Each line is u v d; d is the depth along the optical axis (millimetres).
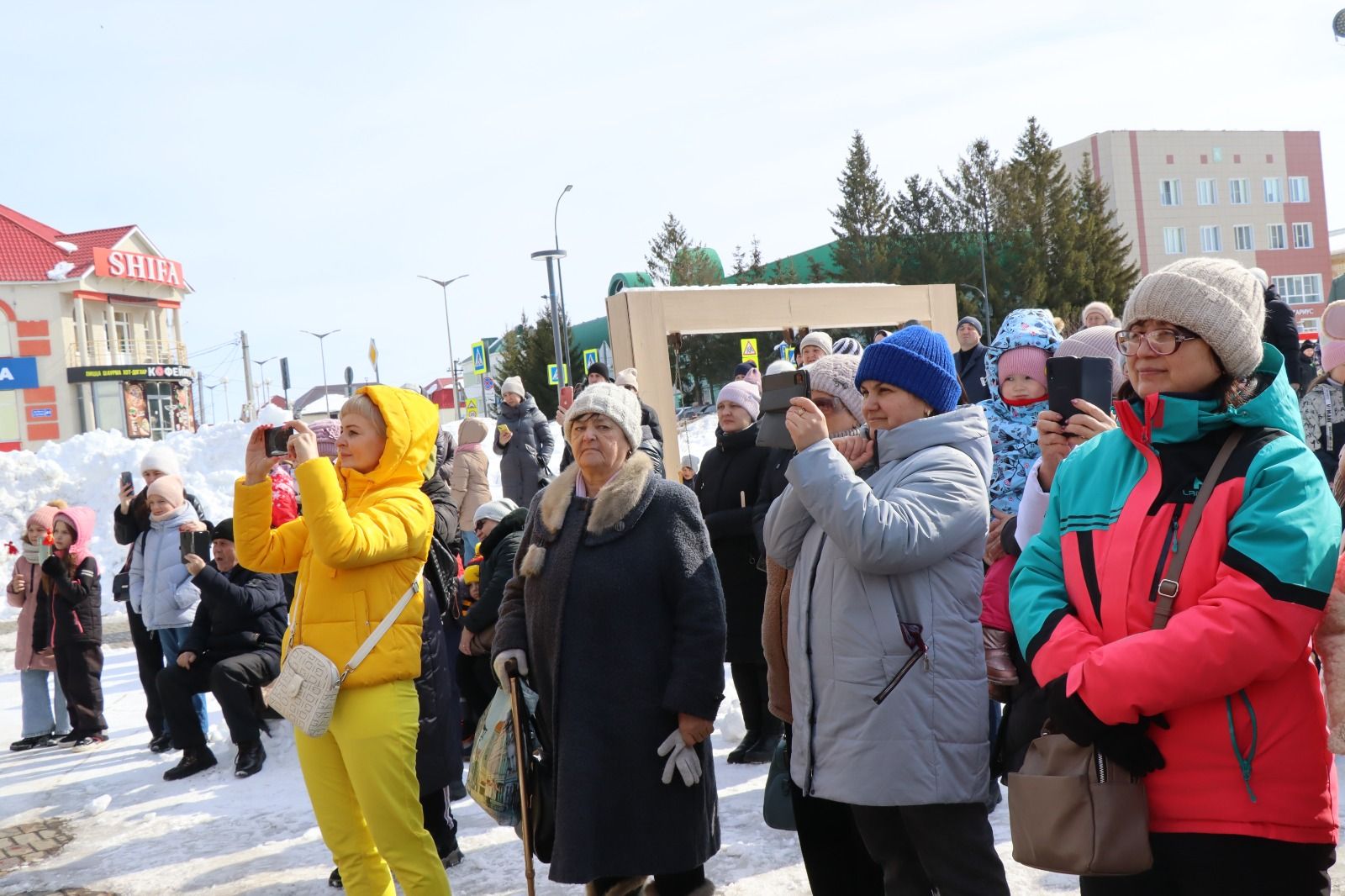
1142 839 2174
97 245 52156
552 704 3467
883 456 3100
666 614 3496
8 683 10070
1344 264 66500
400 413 3957
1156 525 2266
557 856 3338
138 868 5078
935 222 58281
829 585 2982
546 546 3600
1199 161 64375
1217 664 2066
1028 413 4004
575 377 43031
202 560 6535
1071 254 56438
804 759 3018
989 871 2865
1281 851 2135
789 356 10477
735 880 4215
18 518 17906
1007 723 2916
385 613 3771
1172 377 2281
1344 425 6547
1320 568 2092
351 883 3857
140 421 51375
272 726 6898
